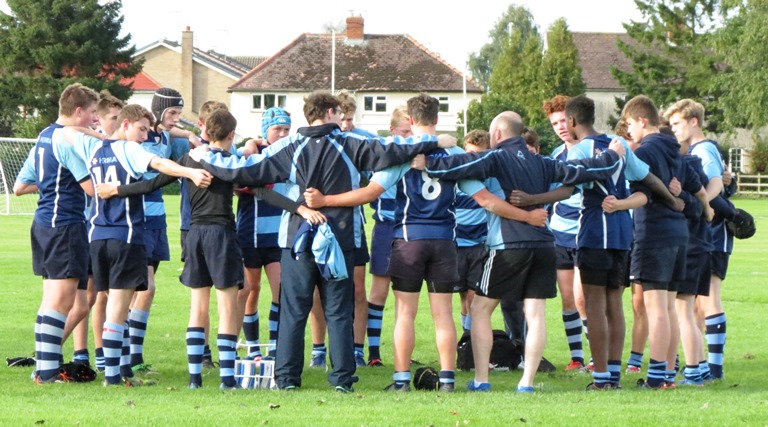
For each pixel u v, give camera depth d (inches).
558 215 472.4
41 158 404.5
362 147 381.1
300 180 384.2
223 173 381.4
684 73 3218.5
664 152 408.2
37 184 408.2
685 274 416.5
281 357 392.2
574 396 367.2
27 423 303.4
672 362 429.7
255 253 474.3
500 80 3420.3
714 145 448.8
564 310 474.9
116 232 395.5
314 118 388.5
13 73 2920.8
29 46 2893.7
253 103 3444.9
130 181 393.7
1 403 345.7
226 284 390.6
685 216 422.0
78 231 407.5
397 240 391.9
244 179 381.1
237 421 306.5
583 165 389.7
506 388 410.3
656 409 331.6
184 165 390.3
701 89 3139.8
